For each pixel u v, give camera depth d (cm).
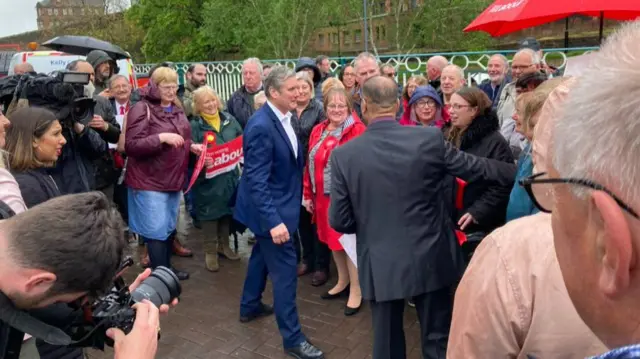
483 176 252
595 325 68
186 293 426
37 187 248
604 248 60
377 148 242
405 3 2239
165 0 2530
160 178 400
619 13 447
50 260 111
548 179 67
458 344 105
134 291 143
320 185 383
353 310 379
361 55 515
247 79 557
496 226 285
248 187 304
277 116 307
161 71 403
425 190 239
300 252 493
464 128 302
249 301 368
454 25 2194
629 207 55
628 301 60
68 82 320
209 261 473
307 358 315
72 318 128
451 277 245
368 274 246
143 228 405
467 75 671
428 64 582
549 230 98
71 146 326
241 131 476
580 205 64
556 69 546
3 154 229
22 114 252
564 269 70
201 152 434
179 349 338
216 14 2233
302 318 378
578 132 60
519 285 96
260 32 2139
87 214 119
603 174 57
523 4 393
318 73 603
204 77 610
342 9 2219
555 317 91
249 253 519
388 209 239
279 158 305
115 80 513
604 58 60
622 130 54
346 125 376
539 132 111
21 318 118
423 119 388
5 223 119
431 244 238
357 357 323
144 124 390
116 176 479
